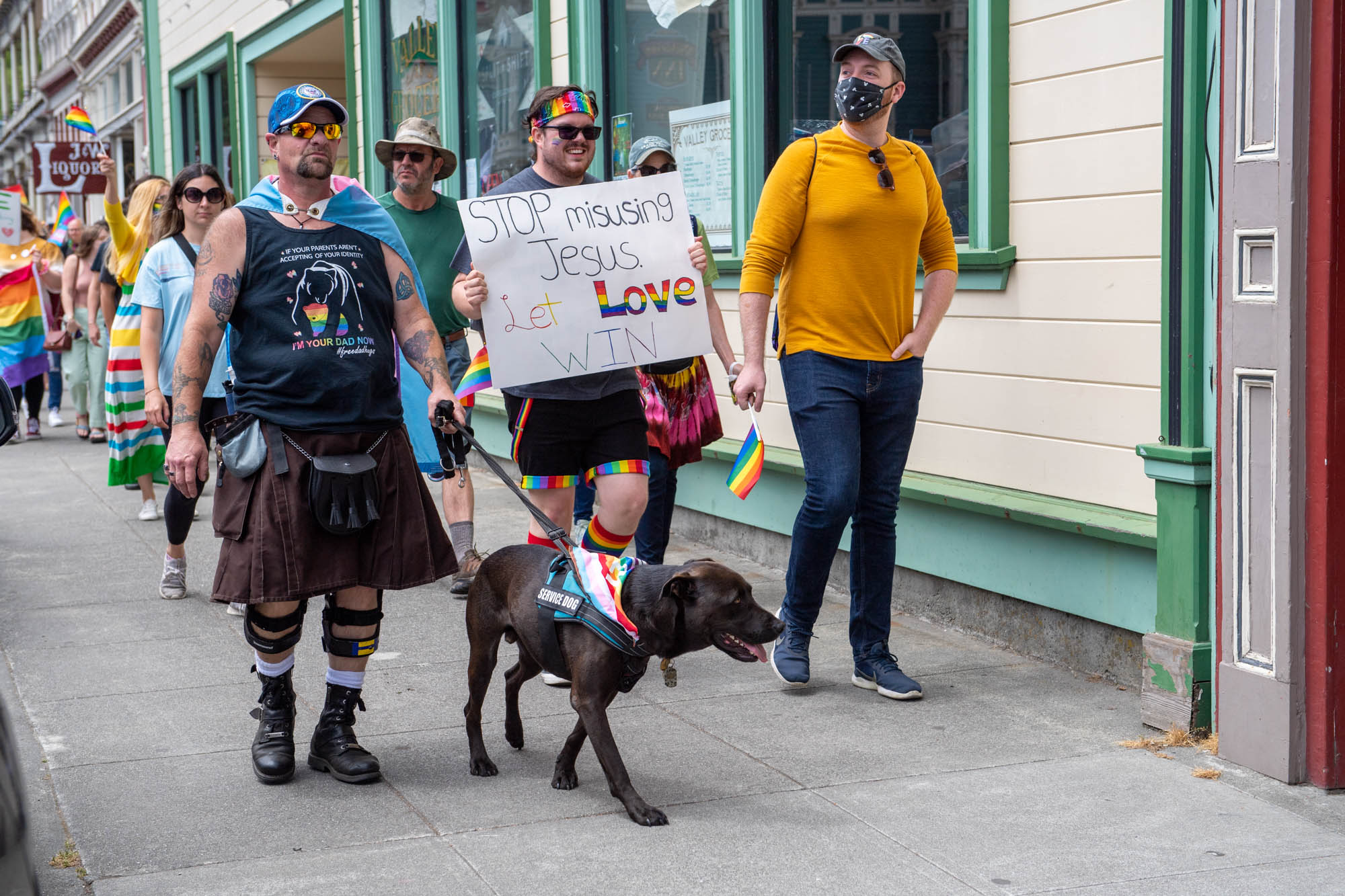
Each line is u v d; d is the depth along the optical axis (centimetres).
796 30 661
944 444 564
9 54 5747
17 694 483
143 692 485
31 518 853
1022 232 513
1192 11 412
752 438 465
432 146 617
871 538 474
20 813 233
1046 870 328
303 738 434
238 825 360
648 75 786
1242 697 394
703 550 734
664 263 463
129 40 2627
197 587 658
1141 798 374
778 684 491
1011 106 515
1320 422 369
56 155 1642
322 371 374
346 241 386
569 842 347
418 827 358
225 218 377
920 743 422
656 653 358
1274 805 368
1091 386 485
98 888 321
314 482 369
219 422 380
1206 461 411
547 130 461
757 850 341
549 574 371
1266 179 372
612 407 465
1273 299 373
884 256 450
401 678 503
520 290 450
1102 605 482
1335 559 372
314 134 375
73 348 1253
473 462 1065
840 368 456
